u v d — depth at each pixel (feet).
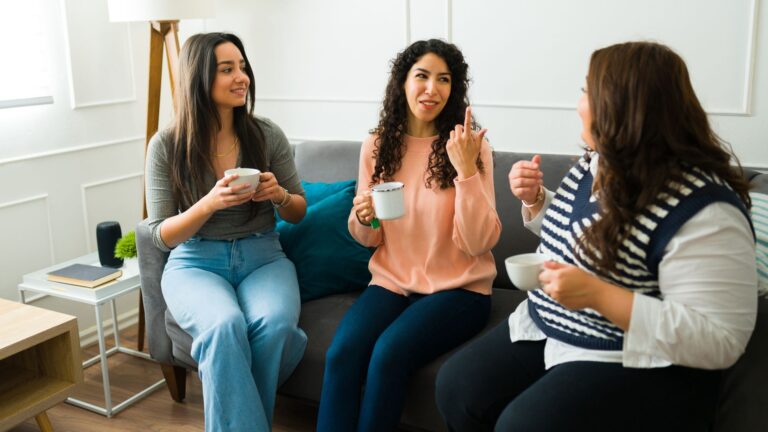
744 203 4.60
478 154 6.35
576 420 4.52
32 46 9.29
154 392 8.43
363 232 6.81
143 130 11.05
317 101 10.93
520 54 9.37
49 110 9.58
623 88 4.37
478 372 5.32
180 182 7.14
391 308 6.49
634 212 4.41
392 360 5.83
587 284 4.42
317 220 7.66
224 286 6.92
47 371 7.39
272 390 6.38
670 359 4.34
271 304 6.57
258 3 10.98
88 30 9.95
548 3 9.04
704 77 8.39
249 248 7.23
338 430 6.00
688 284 4.29
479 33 9.56
